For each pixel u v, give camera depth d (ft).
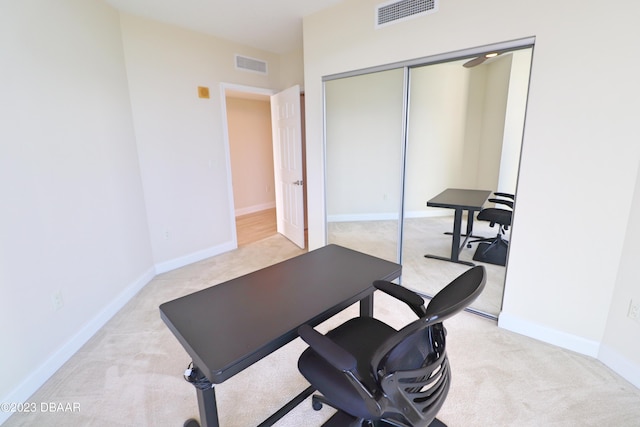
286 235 14.34
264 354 3.28
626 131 5.12
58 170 6.38
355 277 4.93
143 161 9.73
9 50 5.32
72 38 6.91
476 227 9.08
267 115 20.02
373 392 3.23
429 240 9.94
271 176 20.92
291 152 12.57
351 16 8.41
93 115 7.57
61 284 6.31
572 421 4.70
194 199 11.29
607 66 5.11
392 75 8.97
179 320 3.77
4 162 5.15
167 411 5.02
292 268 5.32
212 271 10.71
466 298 2.81
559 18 5.41
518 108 6.98
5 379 5.01
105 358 6.32
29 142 5.68
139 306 8.41
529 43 5.83
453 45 6.77
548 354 6.15
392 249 10.49
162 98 9.96
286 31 10.69
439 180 9.21
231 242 12.81
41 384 5.60
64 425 4.80
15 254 5.28
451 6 6.65
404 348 3.17
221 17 9.48
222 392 5.42
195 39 10.55
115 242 8.29
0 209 5.03
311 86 9.82
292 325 3.62
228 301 4.22
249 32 10.77
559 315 6.28
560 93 5.59
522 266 6.54
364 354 4.12
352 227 10.82
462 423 4.70
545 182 5.99
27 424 4.83
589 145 5.47
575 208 5.77
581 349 6.12
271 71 13.11
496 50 6.25
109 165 8.14
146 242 9.94
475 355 6.15
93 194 7.47
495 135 7.67
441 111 8.58
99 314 7.45
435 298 3.71
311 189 10.82
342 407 3.60
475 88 7.89
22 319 5.36
